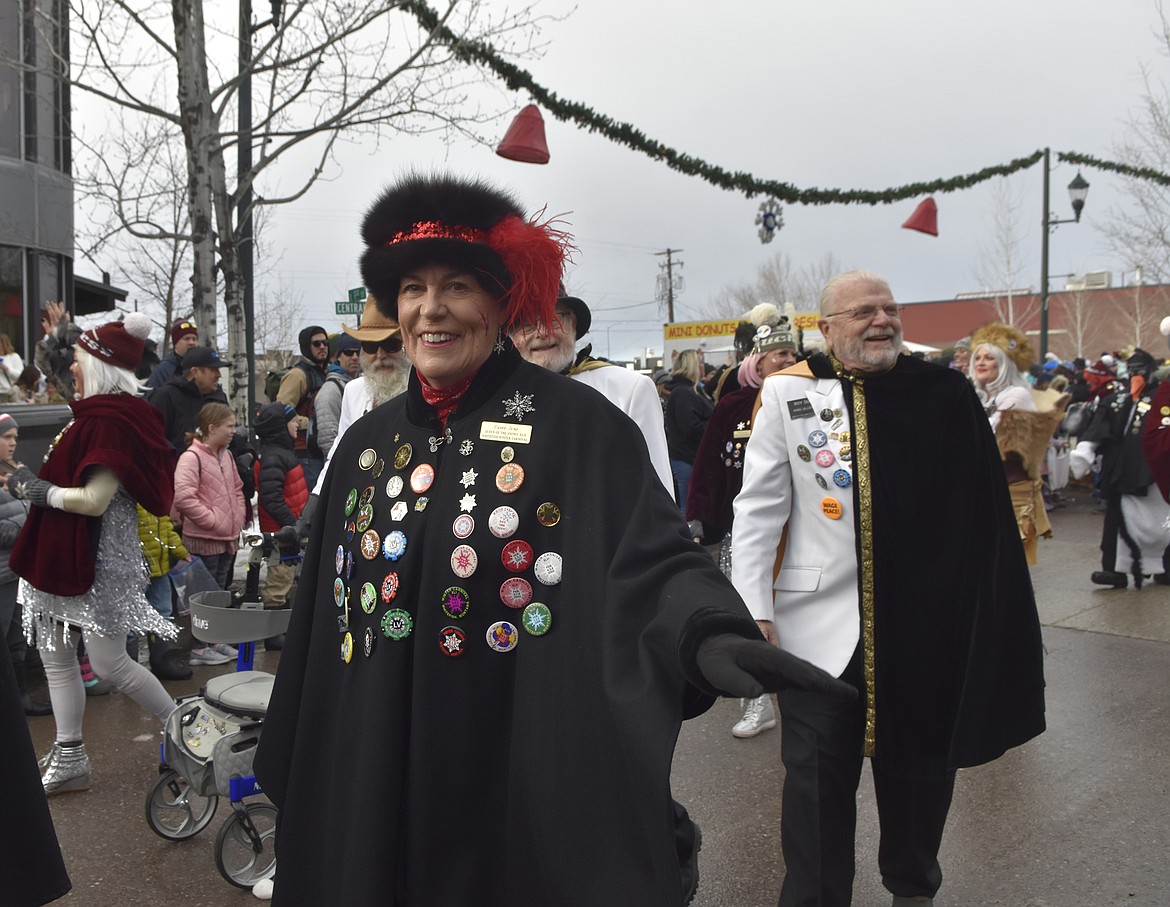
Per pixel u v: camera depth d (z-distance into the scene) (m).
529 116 6.42
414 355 1.83
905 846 2.81
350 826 1.68
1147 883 3.26
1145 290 33.44
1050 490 12.22
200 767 3.33
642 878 1.48
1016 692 2.72
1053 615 6.83
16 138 10.95
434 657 1.69
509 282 1.81
